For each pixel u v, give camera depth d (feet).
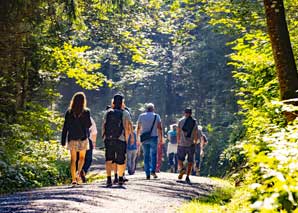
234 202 53.57
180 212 52.54
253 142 46.85
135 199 62.03
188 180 94.22
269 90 80.07
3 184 78.69
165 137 286.46
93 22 138.31
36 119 117.80
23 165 89.97
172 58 321.73
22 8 97.66
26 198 60.23
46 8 104.63
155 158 97.55
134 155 115.65
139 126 97.25
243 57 84.99
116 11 134.72
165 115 338.13
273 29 66.74
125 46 140.97
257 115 74.13
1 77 110.63
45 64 124.88
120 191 69.56
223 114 260.83
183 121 94.63
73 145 78.84
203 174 205.26
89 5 129.39
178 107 340.80
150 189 74.95
